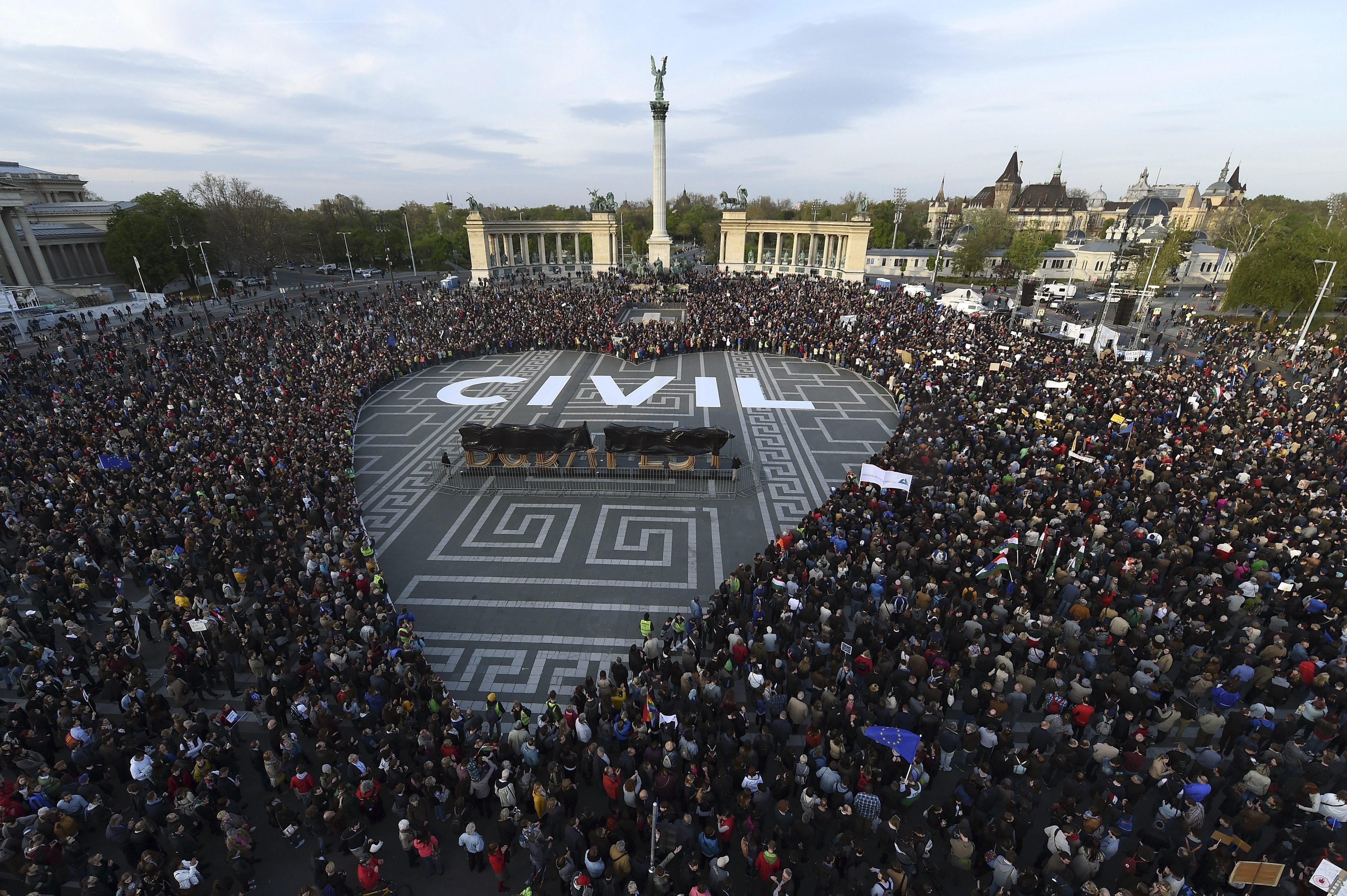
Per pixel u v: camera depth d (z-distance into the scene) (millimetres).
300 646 18828
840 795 14297
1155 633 19031
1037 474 27969
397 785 14609
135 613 22391
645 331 61812
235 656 20719
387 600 22000
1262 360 58312
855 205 186250
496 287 92500
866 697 17734
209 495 28141
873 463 30938
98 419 35969
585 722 16359
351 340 57312
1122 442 32875
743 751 14391
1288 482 27453
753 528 30000
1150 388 41969
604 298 78438
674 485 33406
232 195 123750
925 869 12938
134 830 13484
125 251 85438
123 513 25422
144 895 11883
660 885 11906
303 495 28234
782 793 14234
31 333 63688
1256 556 21891
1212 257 125688
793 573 22109
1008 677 17422
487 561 27250
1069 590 20406
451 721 16531
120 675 18109
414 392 50156
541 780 16109
